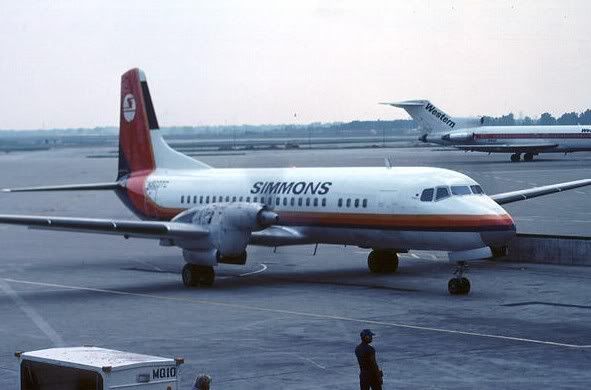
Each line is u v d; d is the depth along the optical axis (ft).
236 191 197.67
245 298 159.12
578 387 97.09
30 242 264.93
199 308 149.59
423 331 126.82
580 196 390.83
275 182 191.42
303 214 182.50
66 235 284.82
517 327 129.08
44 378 75.20
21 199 449.89
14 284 180.45
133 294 165.89
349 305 149.38
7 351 118.83
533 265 197.26
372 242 174.70
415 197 166.40
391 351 114.73
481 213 157.99
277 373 104.88
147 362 72.43
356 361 110.42
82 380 72.08
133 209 223.51
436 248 164.66
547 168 492.13
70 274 195.52
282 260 214.07
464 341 120.16
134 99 226.99
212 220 169.99
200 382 71.97
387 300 153.69
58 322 139.03
